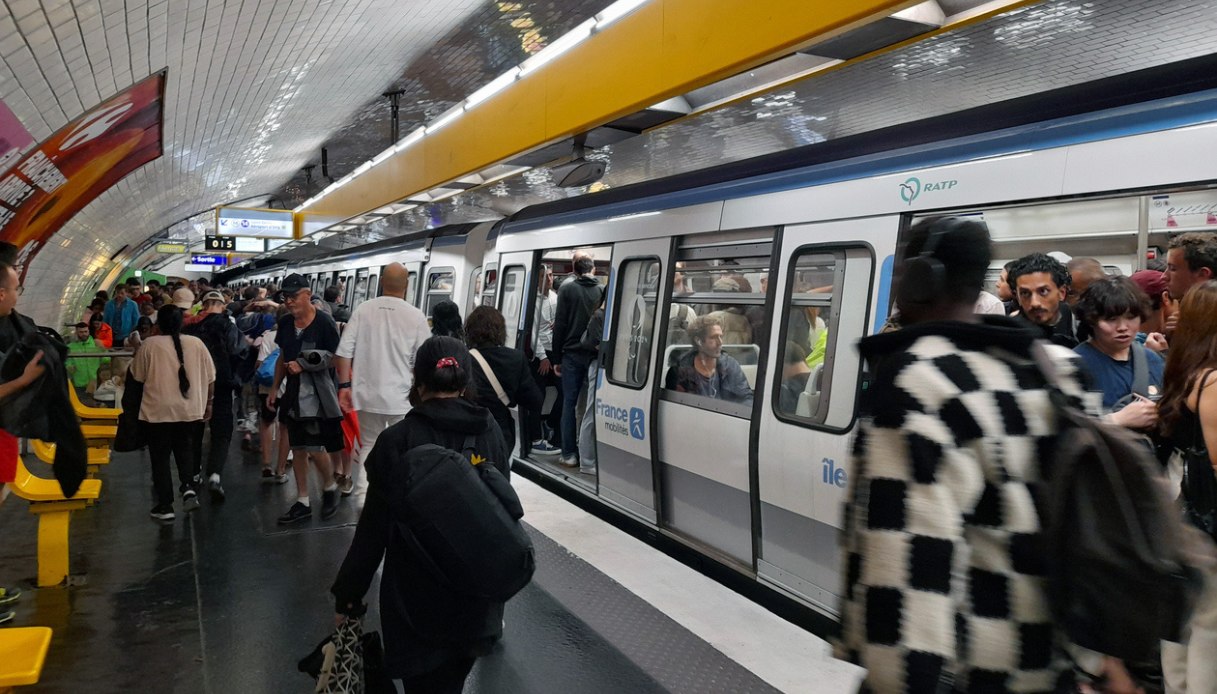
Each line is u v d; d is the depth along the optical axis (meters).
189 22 7.14
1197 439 2.75
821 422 5.04
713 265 6.27
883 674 1.48
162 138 12.80
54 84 6.39
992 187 4.26
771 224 5.62
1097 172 3.85
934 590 1.47
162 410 6.76
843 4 4.68
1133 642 1.54
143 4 6.02
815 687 4.09
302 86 12.77
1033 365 1.62
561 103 8.40
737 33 5.62
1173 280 3.37
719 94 7.54
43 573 5.32
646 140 11.41
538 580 5.30
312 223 21.33
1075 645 1.63
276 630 4.69
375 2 8.88
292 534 6.50
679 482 6.48
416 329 6.15
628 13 7.08
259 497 7.69
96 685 4.00
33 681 2.77
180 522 6.83
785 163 5.77
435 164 12.21
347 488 7.77
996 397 1.56
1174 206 3.70
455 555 2.81
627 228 7.40
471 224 13.30
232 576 5.55
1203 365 2.78
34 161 7.74
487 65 12.36
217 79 10.34
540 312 9.43
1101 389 3.37
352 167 23.67
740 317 5.92
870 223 4.85
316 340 7.03
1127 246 3.90
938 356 1.60
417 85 13.81
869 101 8.85
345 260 19.66
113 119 8.93
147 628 4.70
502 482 3.00
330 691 2.99
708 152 11.99
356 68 12.16
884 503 1.54
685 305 6.54
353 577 2.99
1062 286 3.66
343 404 6.12
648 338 6.89
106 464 8.52
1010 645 1.55
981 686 1.55
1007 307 4.39
